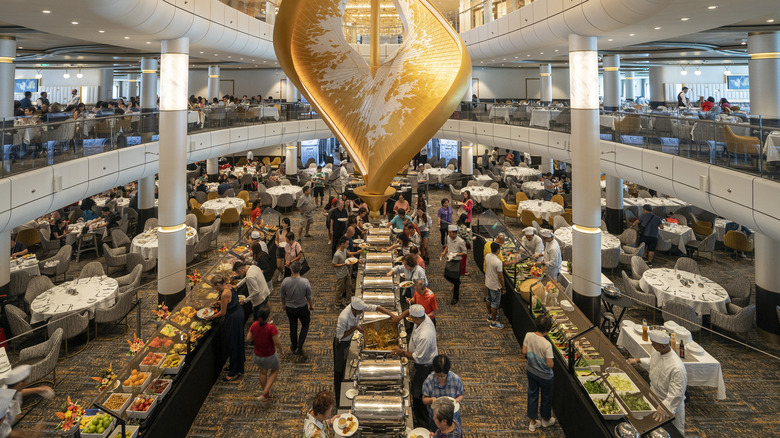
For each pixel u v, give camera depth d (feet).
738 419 20.42
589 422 16.72
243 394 22.63
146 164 38.65
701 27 29.35
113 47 51.19
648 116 32.50
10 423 14.44
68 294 28.25
